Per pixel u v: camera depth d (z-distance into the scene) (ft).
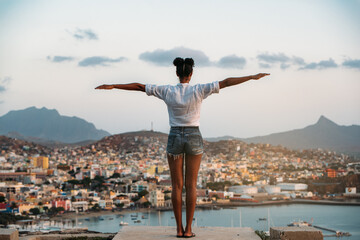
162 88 14.69
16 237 15.75
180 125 14.46
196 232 15.76
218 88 14.29
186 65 14.76
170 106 14.55
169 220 286.25
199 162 14.69
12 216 270.26
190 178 14.73
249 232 15.79
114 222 278.05
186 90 14.48
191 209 14.80
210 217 309.42
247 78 14.29
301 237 13.87
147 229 16.37
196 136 14.46
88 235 24.21
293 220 290.56
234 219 296.71
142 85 14.83
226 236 15.07
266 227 251.19
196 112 14.46
